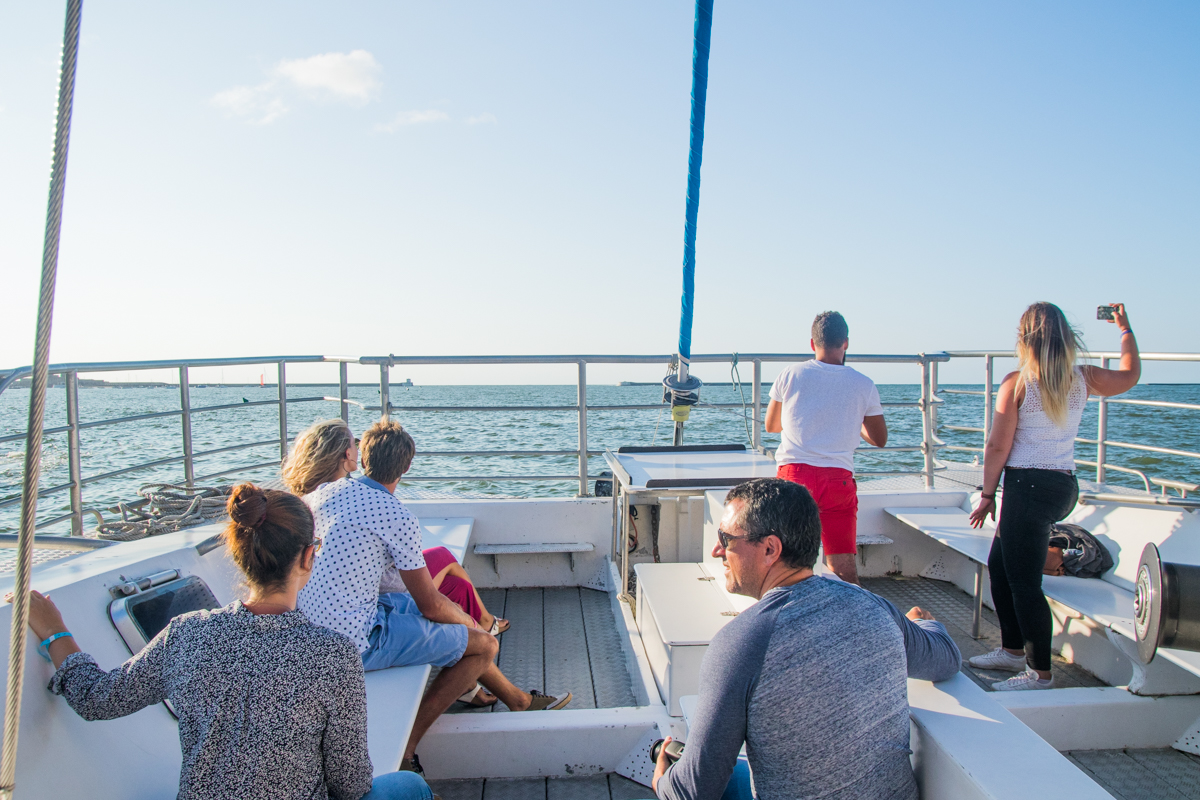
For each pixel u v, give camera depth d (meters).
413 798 1.53
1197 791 2.24
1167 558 2.76
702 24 3.22
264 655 1.30
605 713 2.40
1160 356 3.75
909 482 4.65
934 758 1.32
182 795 1.28
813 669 1.22
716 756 1.26
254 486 1.39
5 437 3.53
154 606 2.03
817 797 1.22
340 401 4.39
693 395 3.75
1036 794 1.15
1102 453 4.29
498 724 2.34
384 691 2.06
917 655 1.47
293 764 1.30
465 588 2.86
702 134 3.36
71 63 0.91
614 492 3.96
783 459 2.86
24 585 0.96
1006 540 2.62
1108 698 2.46
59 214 0.91
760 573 1.40
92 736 1.55
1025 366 2.51
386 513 2.18
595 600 3.93
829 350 2.89
